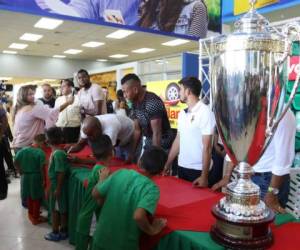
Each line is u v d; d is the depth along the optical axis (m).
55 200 2.42
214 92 1.08
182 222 1.19
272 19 5.04
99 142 1.79
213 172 2.21
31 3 3.90
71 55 12.27
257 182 1.61
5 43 9.72
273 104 1.02
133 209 1.22
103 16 4.52
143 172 1.33
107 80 8.57
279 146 1.38
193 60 4.59
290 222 1.19
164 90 4.52
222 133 1.09
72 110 3.42
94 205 1.68
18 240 2.54
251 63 0.98
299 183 2.19
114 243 1.26
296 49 1.84
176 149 2.09
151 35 8.44
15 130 3.17
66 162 2.32
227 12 5.34
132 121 2.43
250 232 0.97
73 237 2.32
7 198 3.63
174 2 5.18
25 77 12.52
